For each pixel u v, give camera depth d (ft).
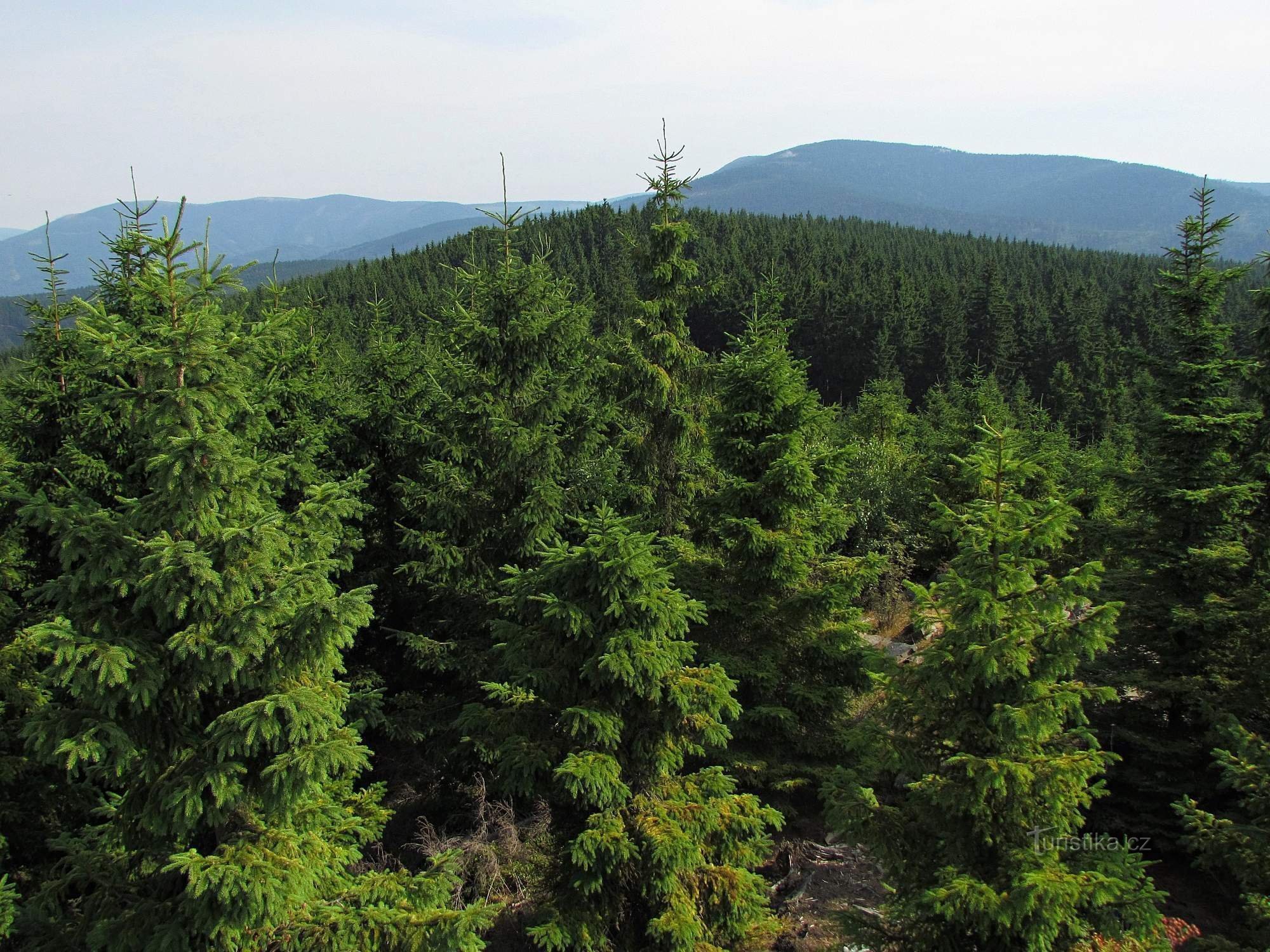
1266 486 41.01
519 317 47.55
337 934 24.43
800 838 42.83
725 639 44.04
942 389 219.00
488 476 47.52
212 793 24.36
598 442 51.72
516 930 33.76
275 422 52.75
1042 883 22.15
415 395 57.41
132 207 44.80
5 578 42.19
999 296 231.09
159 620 23.71
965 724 25.75
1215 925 36.06
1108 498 74.64
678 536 48.47
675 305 50.31
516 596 32.40
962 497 84.84
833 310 247.09
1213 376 41.52
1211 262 43.55
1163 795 41.14
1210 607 39.27
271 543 24.21
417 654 46.11
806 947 34.91
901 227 472.03
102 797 32.86
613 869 29.68
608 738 29.22
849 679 43.47
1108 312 252.83
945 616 27.20
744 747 42.50
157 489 24.25
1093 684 42.14
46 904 26.13
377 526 57.36
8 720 39.14
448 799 46.06
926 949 25.58
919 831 27.04
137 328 27.71
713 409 47.91
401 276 304.71
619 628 29.86
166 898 25.54
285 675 25.43
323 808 27.45
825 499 44.96
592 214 334.65
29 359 48.83
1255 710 37.37
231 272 26.55
